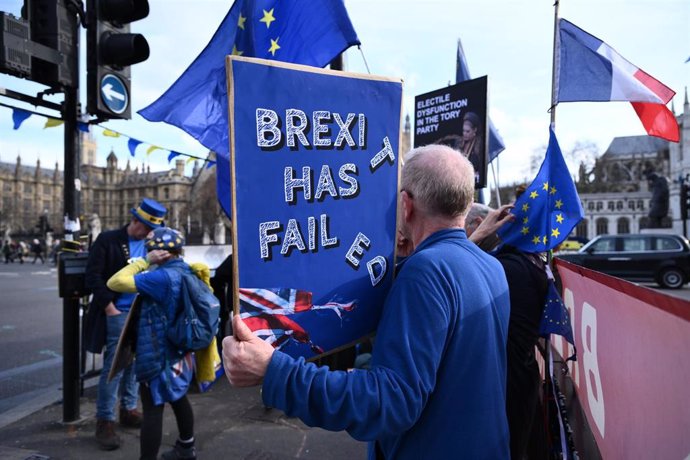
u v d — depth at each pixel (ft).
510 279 7.06
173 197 343.87
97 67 12.51
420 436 4.25
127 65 13.04
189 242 182.19
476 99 12.12
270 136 4.49
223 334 17.35
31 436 12.18
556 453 8.22
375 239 5.10
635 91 8.68
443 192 4.64
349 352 15.23
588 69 8.88
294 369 3.87
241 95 4.33
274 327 4.42
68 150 13.16
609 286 6.46
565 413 8.35
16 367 19.67
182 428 9.92
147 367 9.32
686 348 3.84
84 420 13.20
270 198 4.47
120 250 12.63
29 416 13.53
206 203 219.82
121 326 12.03
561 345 11.34
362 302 4.97
